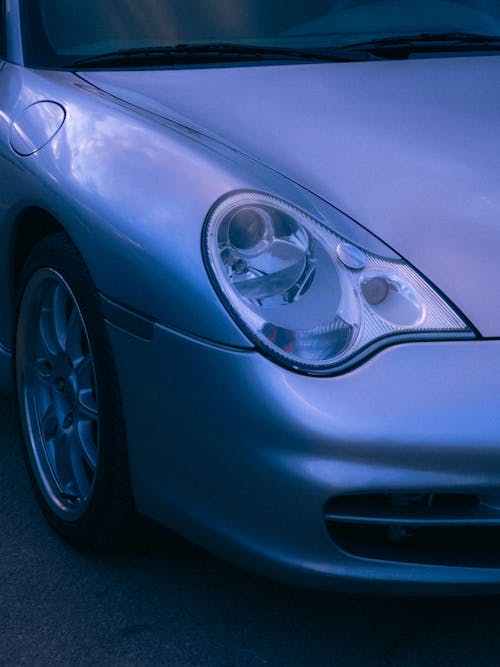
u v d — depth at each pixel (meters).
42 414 2.43
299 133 2.15
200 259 1.83
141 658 1.91
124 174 2.02
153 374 1.88
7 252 2.42
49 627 2.01
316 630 1.99
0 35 2.72
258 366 1.73
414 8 2.87
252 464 1.75
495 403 1.70
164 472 1.91
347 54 2.64
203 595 2.11
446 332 1.78
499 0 2.99
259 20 2.74
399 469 1.69
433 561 1.81
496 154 2.15
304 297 1.80
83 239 2.01
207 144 2.06
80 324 2.22
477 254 1.90
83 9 2.71
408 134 2.18
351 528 1.82
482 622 2.02
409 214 1.95
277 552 1.78
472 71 2.54
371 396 1.70
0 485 2.61
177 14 2.72
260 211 1.87
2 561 2.25
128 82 2.41
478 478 1.70
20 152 2.27
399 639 1.96
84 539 2.23
